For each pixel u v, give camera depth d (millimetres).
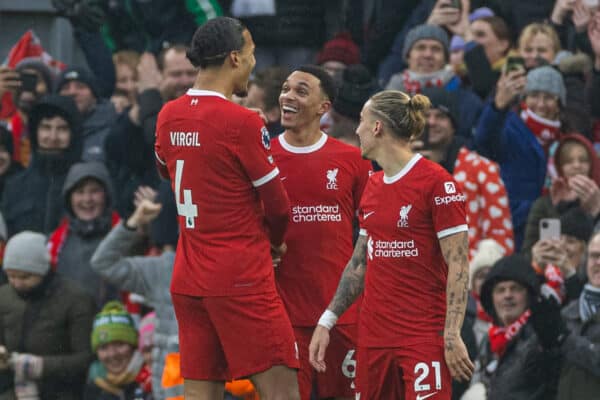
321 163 19422
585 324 21375
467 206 24562
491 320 22672
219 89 17312
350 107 24406
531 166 25344
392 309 18125
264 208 17328
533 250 22750
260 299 17250
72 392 24719
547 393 20984
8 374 24609
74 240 26297
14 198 27875
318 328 18672
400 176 18031
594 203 23906
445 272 18156
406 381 18078
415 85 26812
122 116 27875
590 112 26016
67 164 27938
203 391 17688
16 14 36125
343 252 19578
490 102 25562
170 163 17438
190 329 17609
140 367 24422
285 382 17422
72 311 24797
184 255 17500
